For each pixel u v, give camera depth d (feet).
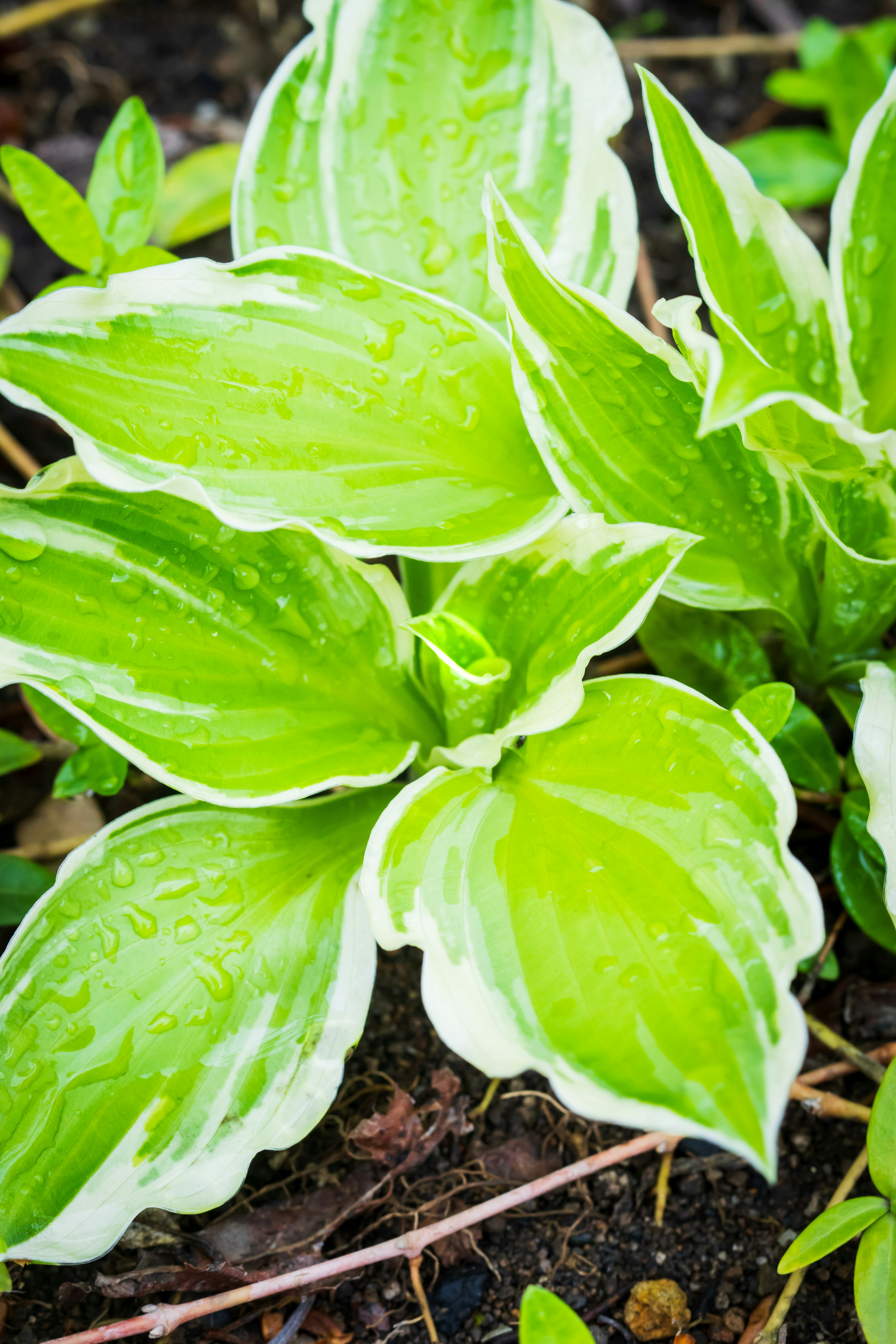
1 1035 1.93
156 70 2.90
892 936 2.07
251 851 2.03
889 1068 1.93
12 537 1.94
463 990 1.83
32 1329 2.05
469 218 2.13
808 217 2.75
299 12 3.00
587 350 1.94
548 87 2.13
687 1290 2.06
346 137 2.12
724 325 1.84
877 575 2.05
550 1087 2.15
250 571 2.02
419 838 1.93
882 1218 1.91
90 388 1.90
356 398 1.98
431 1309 2.05
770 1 3.01
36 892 2.20
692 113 2.88
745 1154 1.70
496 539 1.95
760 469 2.04
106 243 2.18
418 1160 2.09
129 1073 1.93
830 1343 2.02
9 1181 1.89
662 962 1.80
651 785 1.90
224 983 1.96
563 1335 1.83
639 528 1.92
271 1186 2.08
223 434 1.93
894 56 2.85
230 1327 2.03
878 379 2.09
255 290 1.95
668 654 2.17
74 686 1.92
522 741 2.12
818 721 2.12
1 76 2.88
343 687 2.07
